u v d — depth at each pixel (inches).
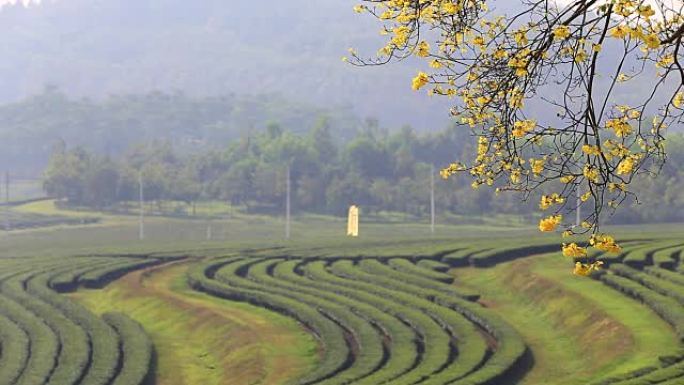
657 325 5413.4
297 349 5698.8
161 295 7445.9
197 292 7711.6
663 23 2032.5
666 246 7795.3
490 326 5812.0
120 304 7583.7
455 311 6294.3
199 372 5684.1
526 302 6796.3
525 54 2126.0
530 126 2215.8
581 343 5541.3
